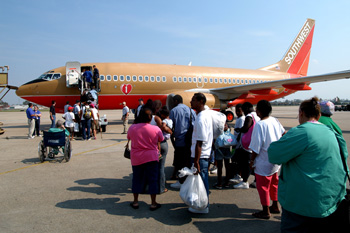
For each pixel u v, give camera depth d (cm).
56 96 1412
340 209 240
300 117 266
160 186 463
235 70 1912
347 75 1207
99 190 468
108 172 582
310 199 226
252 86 1459
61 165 639
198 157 360
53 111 1250
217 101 1573
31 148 865
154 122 494
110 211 380
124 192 462
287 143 236
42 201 412
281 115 2827
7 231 313
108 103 1500
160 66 1655
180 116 490
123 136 1149
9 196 431
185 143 493
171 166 657
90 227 327
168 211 386
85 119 1040
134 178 392
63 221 343
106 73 1464
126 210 386
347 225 237
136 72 1533
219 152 482
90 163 661
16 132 1323
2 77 1426
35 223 336
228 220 357
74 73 1382
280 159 241
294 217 246
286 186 247
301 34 2236
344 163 241
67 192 454
